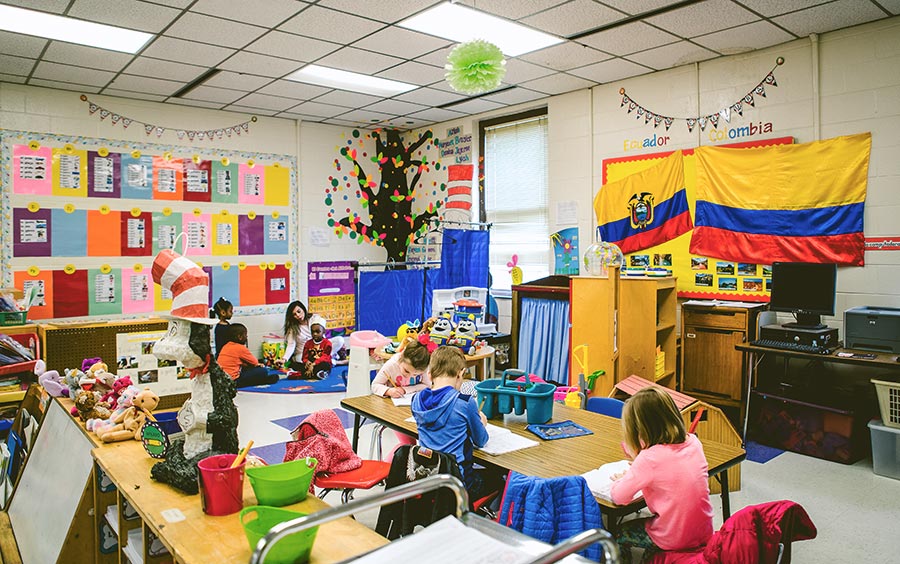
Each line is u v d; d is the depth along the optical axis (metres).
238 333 6.24
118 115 6.25
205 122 6.80
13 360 3.75
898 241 4.25
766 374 4.79
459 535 1.12
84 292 6.12
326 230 7.73
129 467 1.96
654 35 4.52
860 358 3.86
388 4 3.93
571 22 4.25
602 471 2.19
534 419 2.78
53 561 2.12
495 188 7.16
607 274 4.98
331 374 6.74
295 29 4.37
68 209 6.00
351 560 1.04
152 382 2.87
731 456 2.40
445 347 2.76
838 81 4.46
